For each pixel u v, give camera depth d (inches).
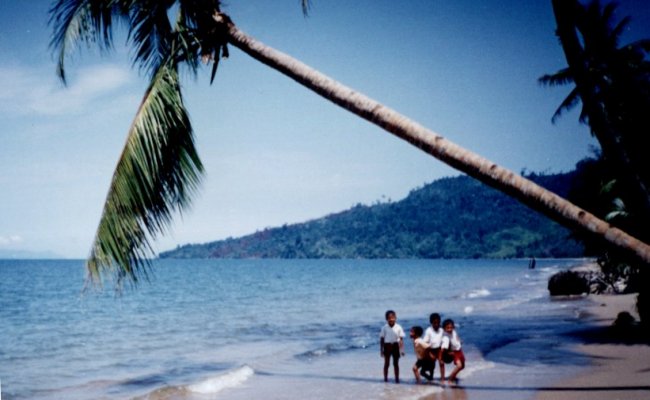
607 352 493.7
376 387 401.7
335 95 226.4
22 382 509.7
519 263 7012.8
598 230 184.1
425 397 353.7
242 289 2294.5
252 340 779.4
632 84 578.9
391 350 416.8
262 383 448.1
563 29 290.4
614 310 869.2
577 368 429.1
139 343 772.0
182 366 582.9
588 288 1301.7
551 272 3666.3
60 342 794.8
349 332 844.6
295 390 414.0
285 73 241.1
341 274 4023.1
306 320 1045.2
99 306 1473.9
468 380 402.0
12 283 2780.5
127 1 285.3
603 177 692.1
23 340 819.4
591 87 279.7
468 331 727.1
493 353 522.0
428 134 209.2
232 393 412.5
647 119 558.9
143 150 241.3
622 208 645.3
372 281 2893.7
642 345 521.3
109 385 488.1
